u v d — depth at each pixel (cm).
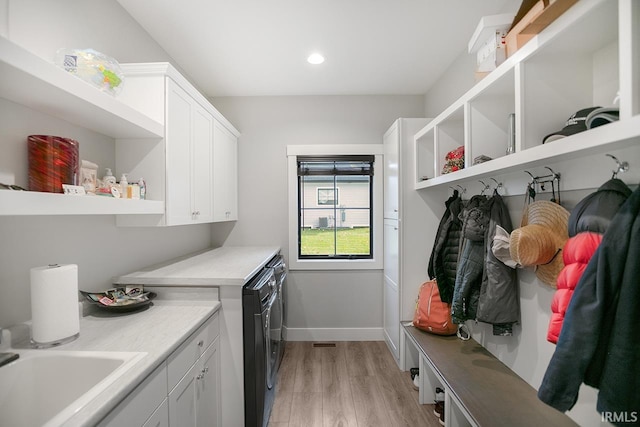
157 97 163
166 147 163
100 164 154
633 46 71
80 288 143
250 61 243
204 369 146
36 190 107
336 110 317
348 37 211
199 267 196
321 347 295
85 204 109
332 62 246
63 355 101
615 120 84
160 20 189
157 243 210
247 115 317
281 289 253
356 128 317
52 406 98
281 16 187
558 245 125
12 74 85
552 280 129
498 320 154
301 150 313
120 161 164
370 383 228
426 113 311
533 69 111
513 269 155
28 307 116
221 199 259
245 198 318
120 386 83
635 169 94
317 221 323
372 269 313
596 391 113
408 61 246
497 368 166
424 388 201
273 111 317
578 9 86
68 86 99
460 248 193
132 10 179
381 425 182
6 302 109
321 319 313
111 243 163
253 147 318
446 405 159
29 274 117
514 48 123
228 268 192
